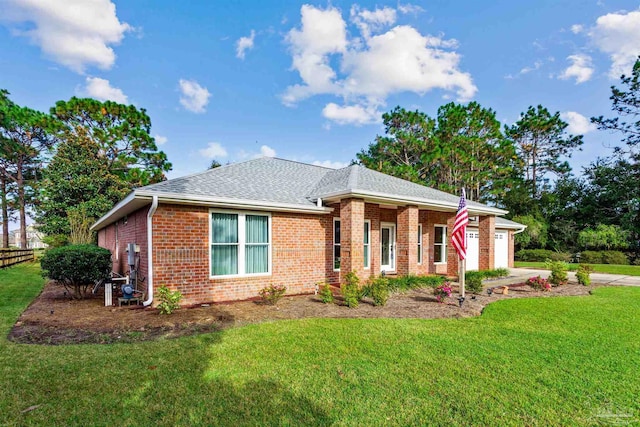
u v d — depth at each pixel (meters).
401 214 11.98
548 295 10.52
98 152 26.84
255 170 12.57
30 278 14.05
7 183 32.62
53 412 3.32
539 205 30.83
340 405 3.49
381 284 8.66
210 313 7.47
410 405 3.51
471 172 28.25
